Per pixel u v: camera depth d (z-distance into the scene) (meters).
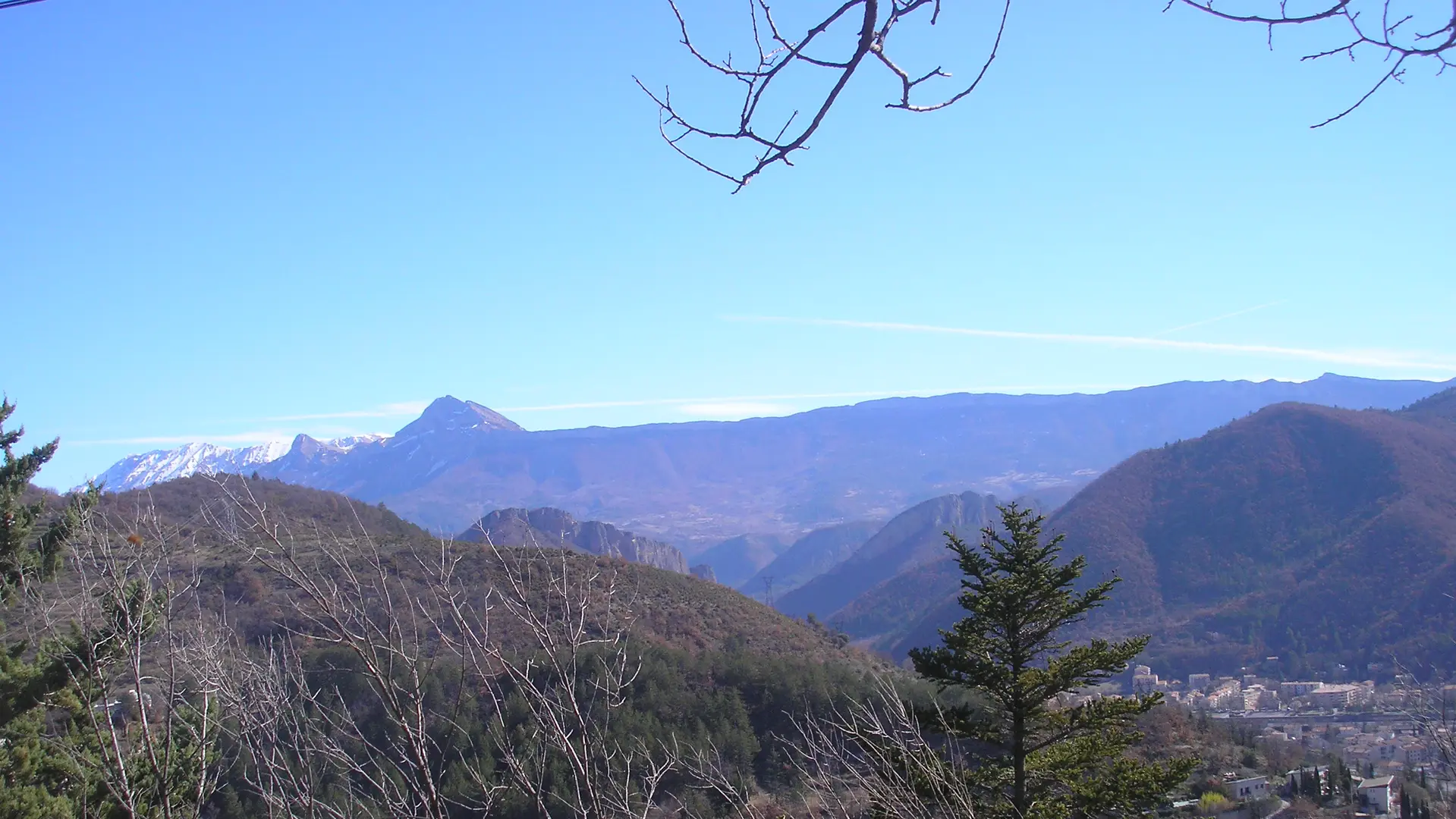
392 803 5.27
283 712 5.62
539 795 5.05
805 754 6.92
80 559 6.62
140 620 6.26
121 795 6.34
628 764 5.54
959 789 7.46
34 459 13.82
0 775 9.67
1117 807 14.57
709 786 6.49
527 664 5.39
